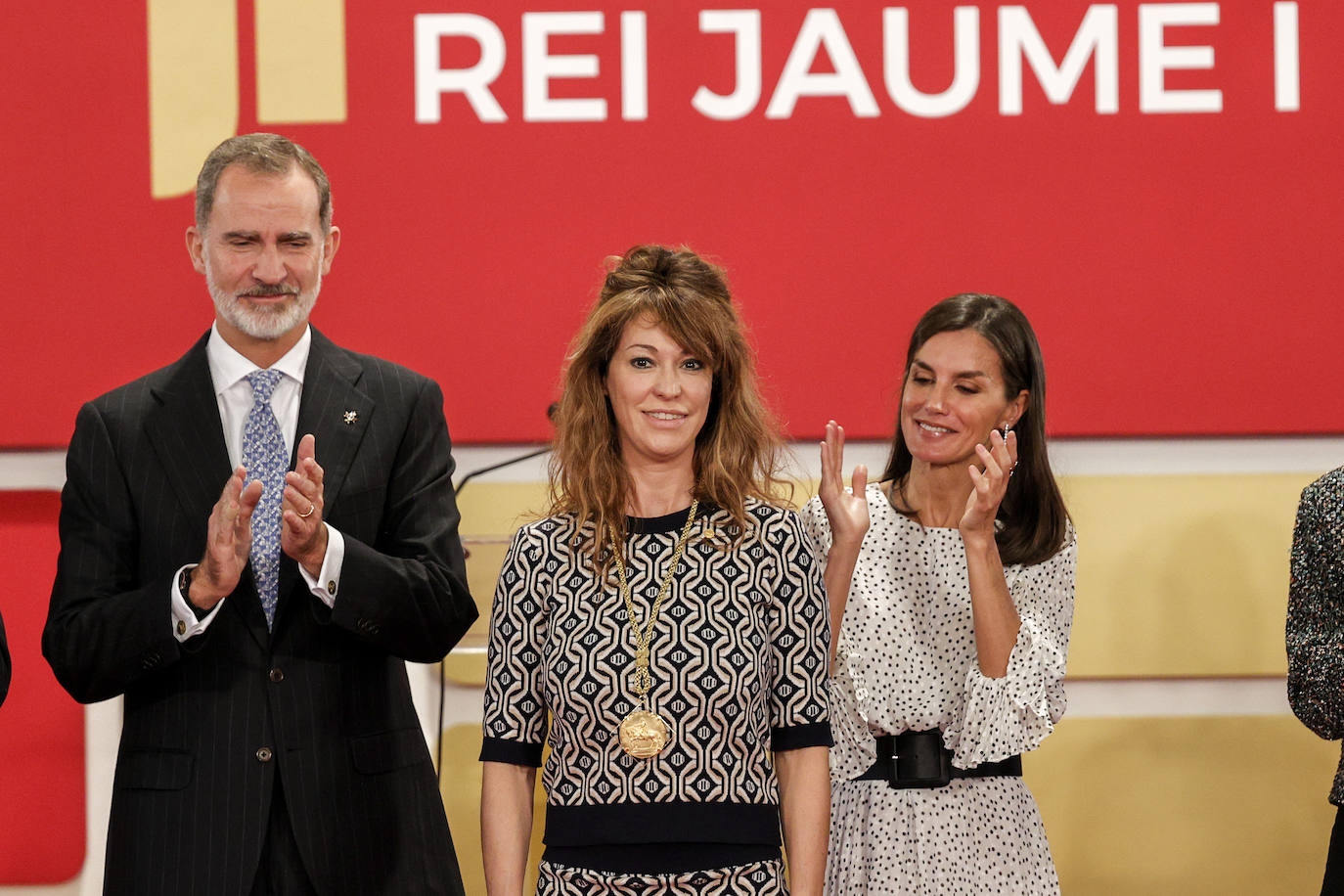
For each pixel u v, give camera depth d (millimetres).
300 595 6594
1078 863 10141
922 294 10172
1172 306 10188
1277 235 10195
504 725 6039
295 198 6688
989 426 7684
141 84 10062
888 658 7516
